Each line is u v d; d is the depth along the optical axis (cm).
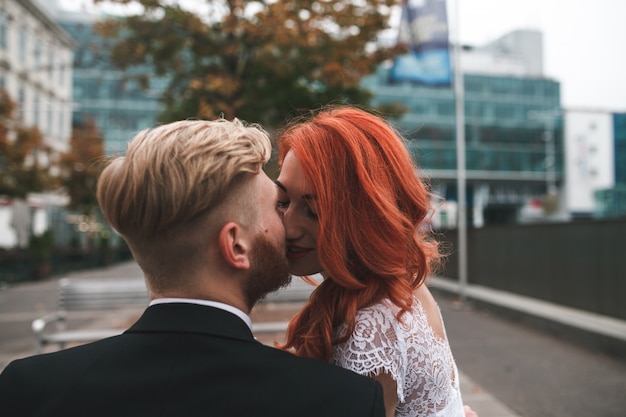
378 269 106
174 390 77
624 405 432
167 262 86
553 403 439
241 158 86
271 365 80
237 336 84
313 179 107
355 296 108
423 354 106
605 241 757
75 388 79
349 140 109
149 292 90
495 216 6369
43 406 78
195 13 828
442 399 109
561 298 879
